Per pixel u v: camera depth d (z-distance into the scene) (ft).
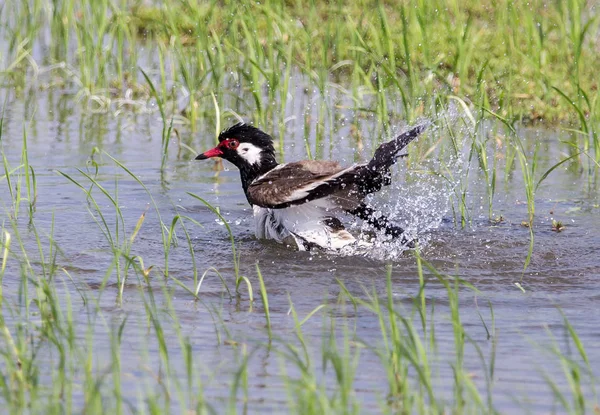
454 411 24.17
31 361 25.95
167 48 71.97
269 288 35.06
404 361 27.35
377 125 58.03
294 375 26.68
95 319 30.89
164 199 47.19
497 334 29.99
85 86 66.39
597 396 25.39
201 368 27.09
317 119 61.67
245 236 42.47
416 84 56.80
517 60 66.18
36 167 51.21
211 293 34.30
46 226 42.09
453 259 38.75
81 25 68.49
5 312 31.14
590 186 49.75
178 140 55.98
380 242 40.88
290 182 39.42
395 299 33.65
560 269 37.40
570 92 61.93
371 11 73.26
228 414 23.85
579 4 66.18
